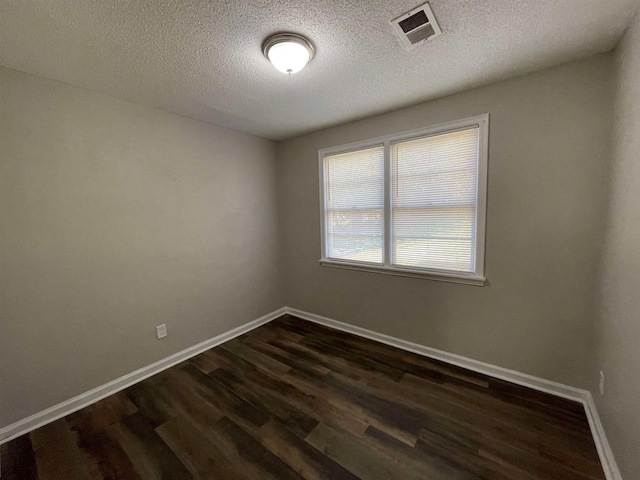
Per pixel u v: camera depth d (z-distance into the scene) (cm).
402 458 152
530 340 206
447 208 238
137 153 229
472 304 229
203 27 138
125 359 227
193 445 165
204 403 202
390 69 183
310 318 354
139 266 234
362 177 289
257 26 138
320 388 215
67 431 178
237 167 312
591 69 171
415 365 243
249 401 203
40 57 160
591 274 181
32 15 125
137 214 231
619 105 150
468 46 159
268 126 296
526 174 197
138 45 151
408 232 262
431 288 250
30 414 182
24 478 146
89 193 204
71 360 199
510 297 211
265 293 351
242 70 180
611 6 127
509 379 217
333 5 125
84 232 203
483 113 209
